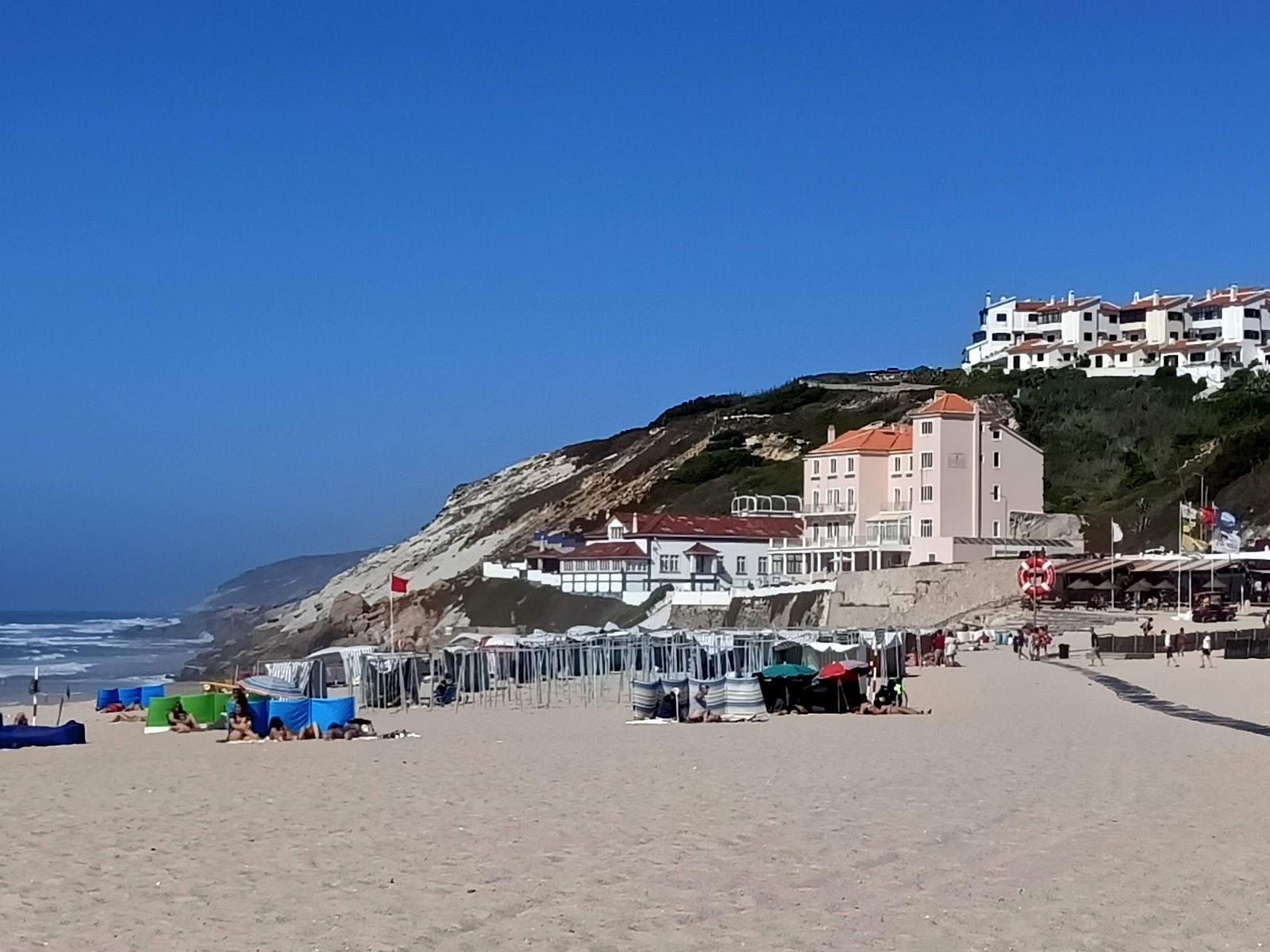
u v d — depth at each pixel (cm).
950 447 11531
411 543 18512
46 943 1315
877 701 4444
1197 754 2975
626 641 6819
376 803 2288
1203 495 11212
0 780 2694
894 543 11706
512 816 2112
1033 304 19125
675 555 12594
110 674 10712
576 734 3803
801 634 7262
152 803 2320
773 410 18525
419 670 5981
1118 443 14688
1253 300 17425
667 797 2330
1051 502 13588
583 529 15762
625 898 1513
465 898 1516
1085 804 2209
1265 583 10162
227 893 1548
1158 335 17888
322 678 5806
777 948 1298
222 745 3609
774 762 2898
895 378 19250
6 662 12562
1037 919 1412
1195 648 7575
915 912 1445
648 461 17900
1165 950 1291
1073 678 5806
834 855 1766
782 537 12900
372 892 1553
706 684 4359
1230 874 1641
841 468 12712
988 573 10162
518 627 11906
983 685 5475
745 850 1802
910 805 2206
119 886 1591
